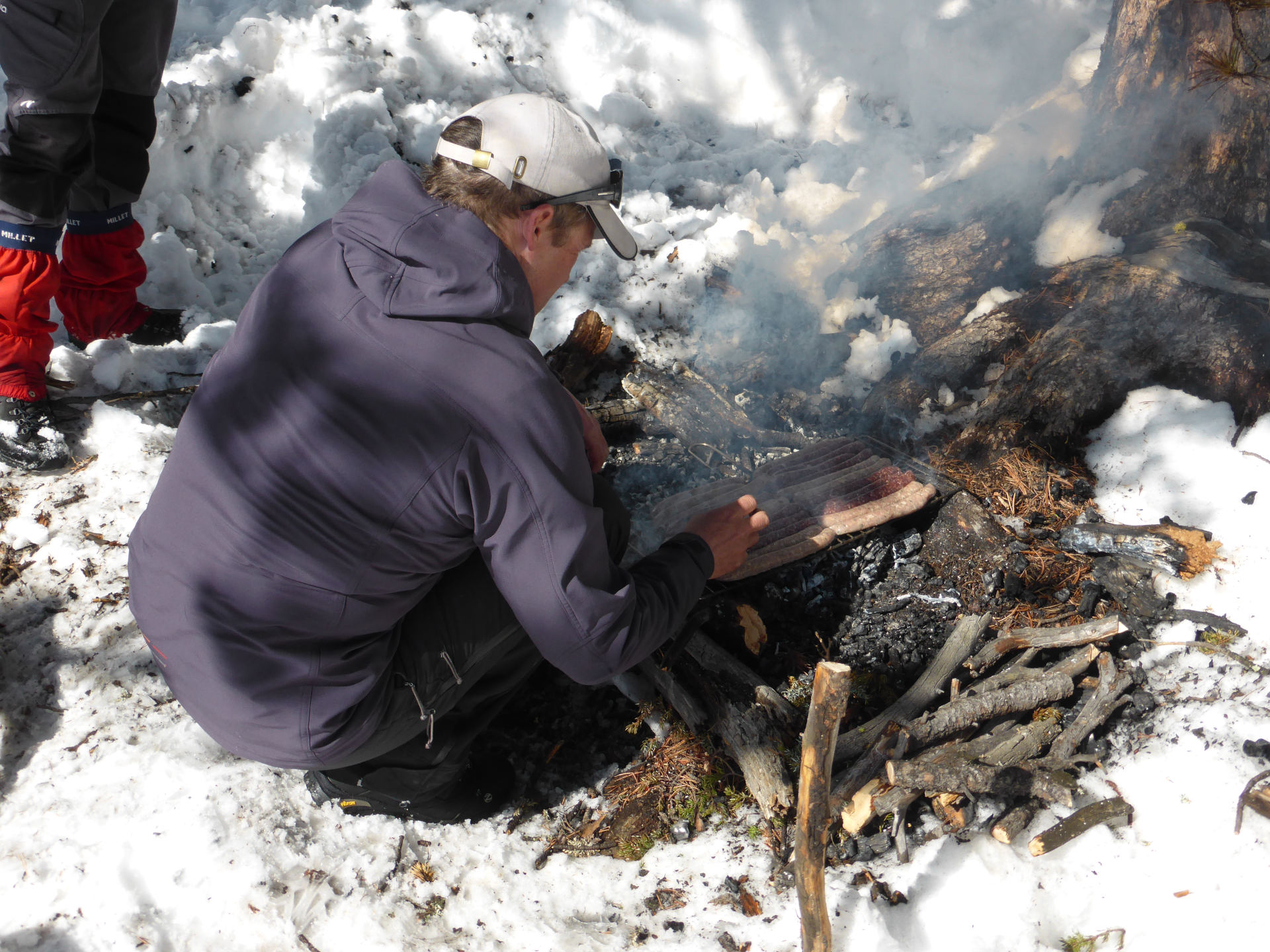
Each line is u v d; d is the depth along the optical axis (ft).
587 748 8.39
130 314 11.46
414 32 15.78
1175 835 7.20
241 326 5.62
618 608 5.70
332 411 5.14
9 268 9.45
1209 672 8.25
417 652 6.26
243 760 7.77
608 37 16.55
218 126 14.16
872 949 6.57
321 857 7.21
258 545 5.31
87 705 8.20
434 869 7.30
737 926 6.87
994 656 8.41
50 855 7.09
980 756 7.43
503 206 5.55
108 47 9.88
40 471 10.00
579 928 6.95
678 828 7.63
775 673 8.69
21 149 9.03
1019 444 10.43
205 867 6.99
